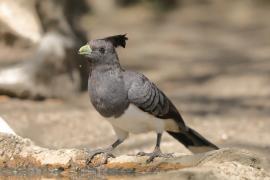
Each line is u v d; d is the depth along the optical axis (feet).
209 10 125.70
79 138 39.34
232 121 46.16
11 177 25.05
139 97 26.14
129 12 121.80
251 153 23.62
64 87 51.65
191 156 23.85
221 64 74.02
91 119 44.65
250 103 53.26
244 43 92.89
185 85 61.57
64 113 45.83
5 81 48.49
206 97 55.98
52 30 55.11
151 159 24.72
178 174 20.48
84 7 115.65
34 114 44.75
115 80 26.23
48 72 50.49
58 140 38.58
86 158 25.52
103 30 100.58
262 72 67.21
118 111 26.40
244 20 115.85
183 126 29.50
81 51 26.27
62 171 25.45
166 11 125.80
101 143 38.11
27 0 57.00
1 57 53.16
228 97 55.93
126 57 77.46
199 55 81.66
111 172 25.08
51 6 55.62
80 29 61.46
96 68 26.45
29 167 25.76
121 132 27.71
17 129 40.11
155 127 27.30
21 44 55.88
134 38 95.71
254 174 22.20
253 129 43.19
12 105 46.85
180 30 106.01
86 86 54.90
